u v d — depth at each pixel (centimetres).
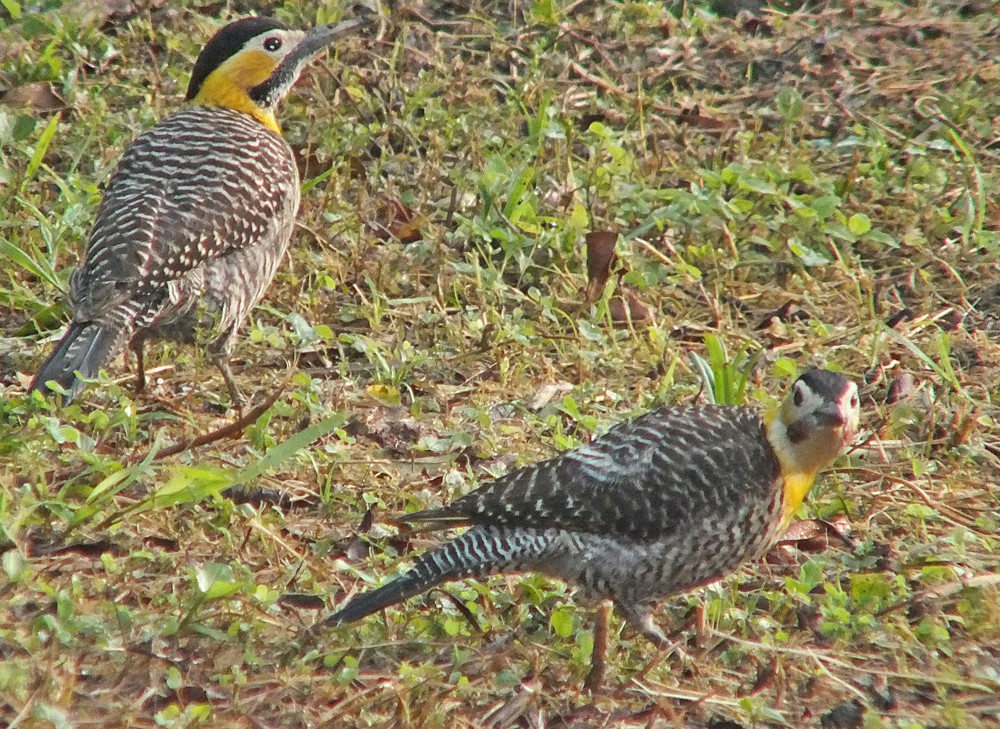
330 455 1146
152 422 1189
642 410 1223
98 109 1563
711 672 944
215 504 1052
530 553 948
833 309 1425
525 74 1694
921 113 1698
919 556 1057
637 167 1561
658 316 1389
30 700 847
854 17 1888
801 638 986
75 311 1155
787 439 973
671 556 960
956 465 1194
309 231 1450
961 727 896
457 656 920
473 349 1325
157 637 925
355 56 1725
